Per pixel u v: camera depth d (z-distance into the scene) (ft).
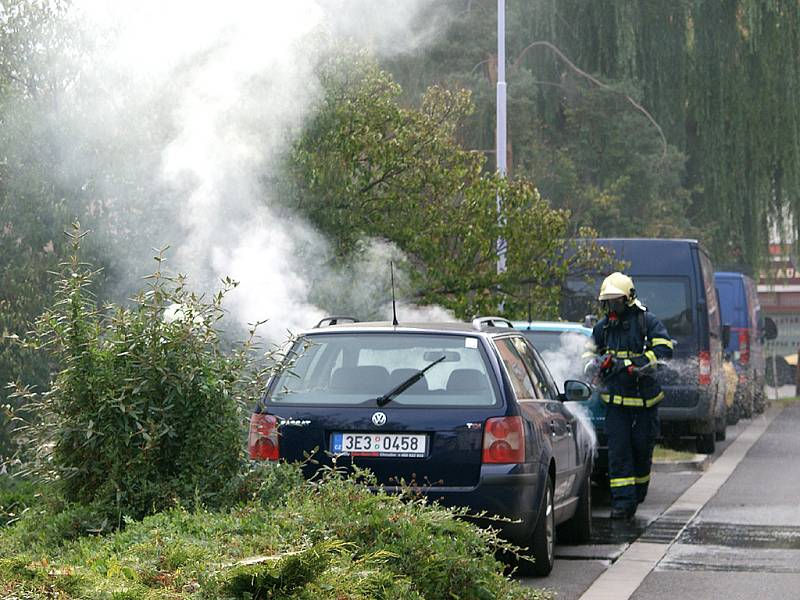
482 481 34.14
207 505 26.94
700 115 152.25
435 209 65.92
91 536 25.05
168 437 27.78
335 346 36.96
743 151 151.64
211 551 21.45
